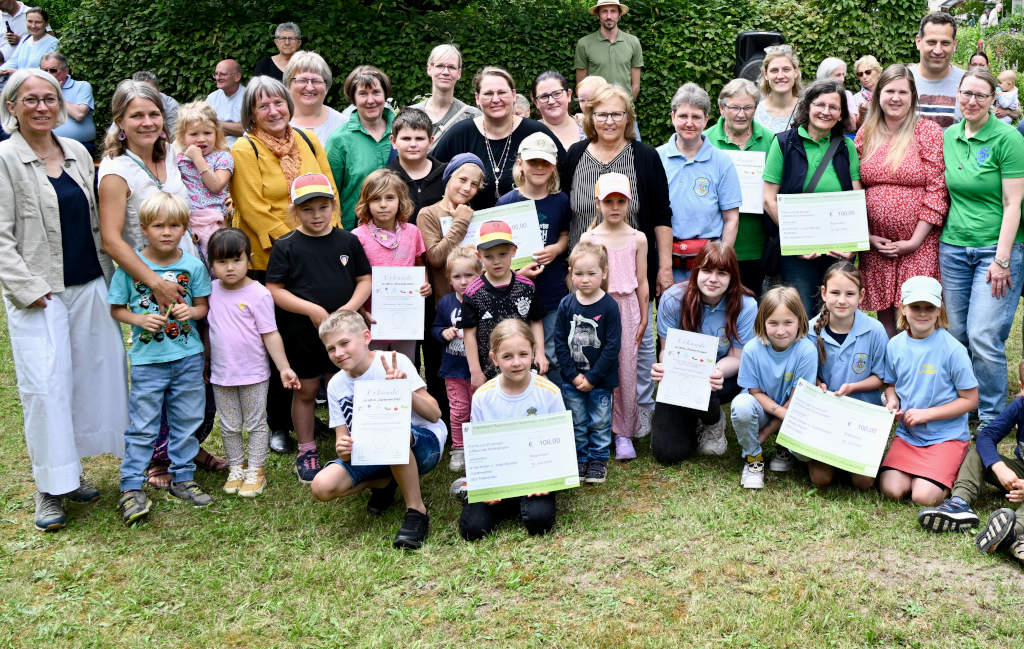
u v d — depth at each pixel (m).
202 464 4.98
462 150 5.47
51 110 4.09
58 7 17.14
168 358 4.38
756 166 5.61
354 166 5.46
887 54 12.08
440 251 4.85
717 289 4.74
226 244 4.46
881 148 5.22
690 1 12.10
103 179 4.36
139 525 4.24
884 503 4.25
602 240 4.85
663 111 12.03
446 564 3.79
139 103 4.38
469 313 4.61
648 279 5.18
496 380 4.22
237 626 3.38
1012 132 4.88
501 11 11.99
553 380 4.97
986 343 5.08
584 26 11.88
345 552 3.93
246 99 4.95
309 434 4.88
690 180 5.23
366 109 5.43
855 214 5.18
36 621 3.45
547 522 3.99
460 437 4.86
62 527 4.21
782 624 3.22
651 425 5.00
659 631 3.24
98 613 3.49
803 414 4.39
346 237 4.77
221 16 11.68
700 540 3.92
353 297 4.75
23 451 5.15
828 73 7.45
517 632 3.27
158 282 4.33
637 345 4.95
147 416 4.39
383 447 3.95
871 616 3.26
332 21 11.48
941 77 6.15
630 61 10.27
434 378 5.24
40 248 4.11
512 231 4.86
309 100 5.73
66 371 4.21
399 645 3.21
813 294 5.44
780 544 3.86
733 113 5.69
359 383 4.04
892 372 4.50
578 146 5.14
